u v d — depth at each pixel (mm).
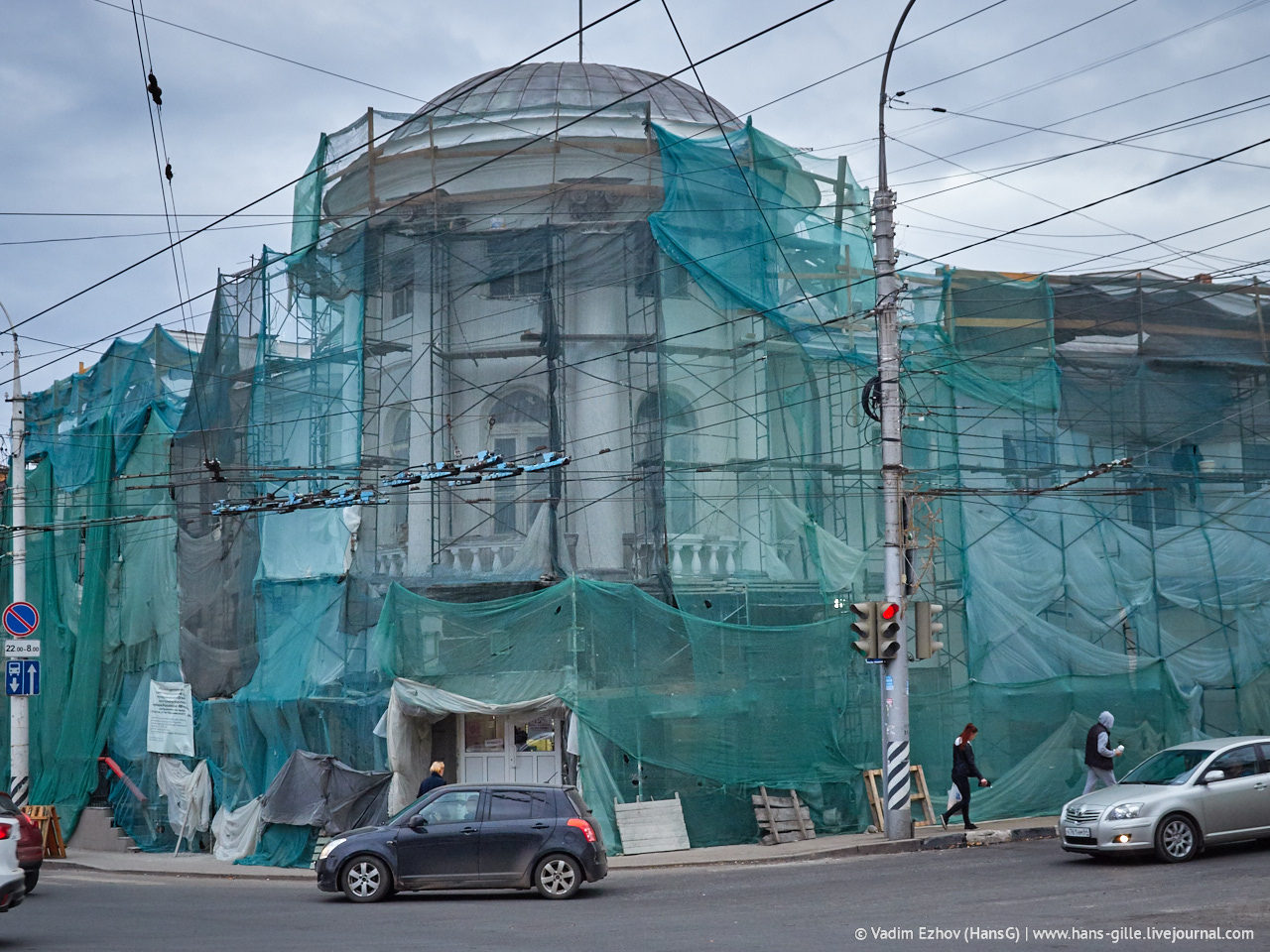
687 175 24734
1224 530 27109
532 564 23422
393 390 25750
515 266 24859
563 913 14773
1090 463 26578
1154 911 12586
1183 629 26516
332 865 16656
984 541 25062
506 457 25141
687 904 15211
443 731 23688
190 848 26219
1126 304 27219
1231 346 27688
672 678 22328
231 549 26766
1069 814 17109
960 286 26531
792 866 19469
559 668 22047
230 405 27203
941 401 25734
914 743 23703
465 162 26516
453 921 14320
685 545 23859
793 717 22797
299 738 24078
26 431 28047
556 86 28250
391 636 22625
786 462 24188
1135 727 24812
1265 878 14633
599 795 21547
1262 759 17344
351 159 27516
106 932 14047
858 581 24281
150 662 28766
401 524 25562
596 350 25094
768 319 24250
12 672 25938
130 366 30953
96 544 30125
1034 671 24766
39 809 25641
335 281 26375
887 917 13133
